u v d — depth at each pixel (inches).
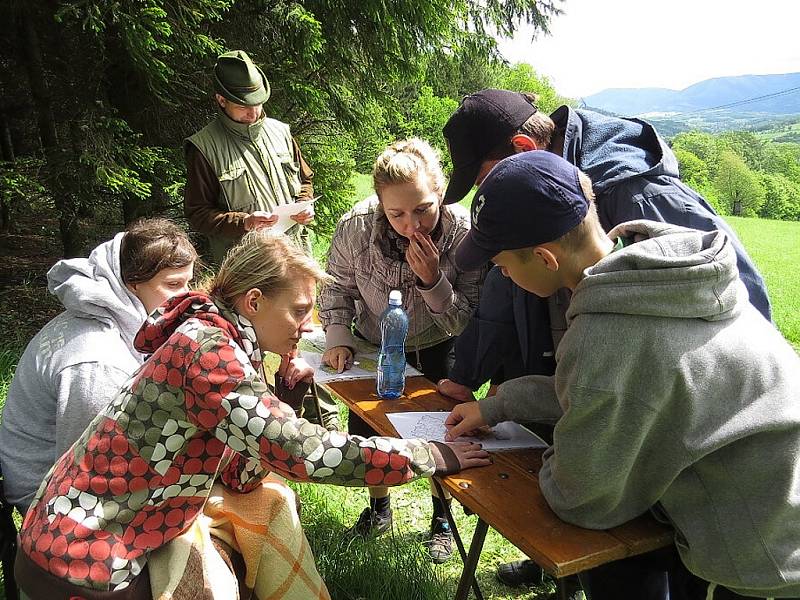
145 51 165.8
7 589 72.2
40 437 71.4
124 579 55.6
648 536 55.1
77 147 179.5
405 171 84.4
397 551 94.7
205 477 59.0
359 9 208.7
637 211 69.0
